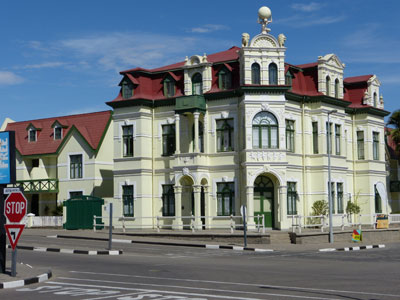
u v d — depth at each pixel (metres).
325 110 43.53
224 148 41.53
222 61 42.16
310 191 43.25
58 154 50.97
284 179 39.84
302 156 43.06
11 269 17.53
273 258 25.95
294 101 42.69
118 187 44.41
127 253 27.56
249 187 39.34
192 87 42.88
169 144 43.75
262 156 39.59
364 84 49.59
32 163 54.03
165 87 44.03
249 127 39.69
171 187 43.38
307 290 14.88
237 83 41.31
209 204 41.72
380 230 42.53
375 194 49.66
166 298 13.54
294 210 42.12
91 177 48.97
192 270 19.91
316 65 43.97
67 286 15.88
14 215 16.95
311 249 32.22
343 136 46.06
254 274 18.72
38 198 53.44
